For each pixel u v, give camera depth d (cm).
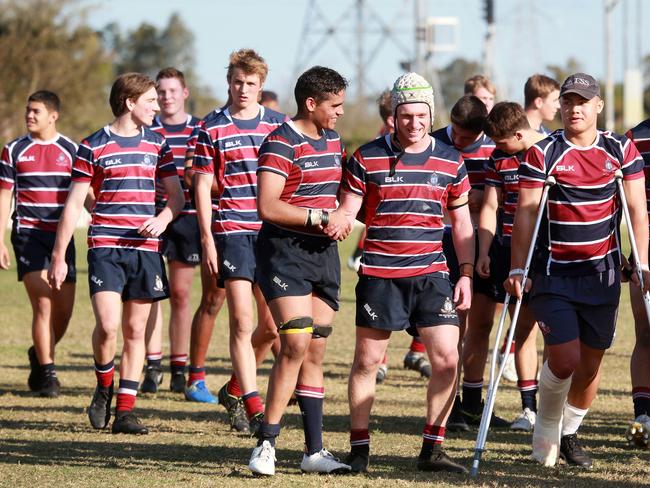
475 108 2872
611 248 2312
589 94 2233
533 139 2753
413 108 2188
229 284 2728
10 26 16688
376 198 2239
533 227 2308
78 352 4366
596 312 2317
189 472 2273
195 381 3347
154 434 2767
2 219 3403
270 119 2838
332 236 2172
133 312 2841
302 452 2509
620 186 2270
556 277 2303
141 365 2848
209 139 2798
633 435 2548
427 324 2259
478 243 2852
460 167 2288
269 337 2984
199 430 2834
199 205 2805
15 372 3866
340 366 4038
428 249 2255
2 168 3400
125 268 2839
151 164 2862
